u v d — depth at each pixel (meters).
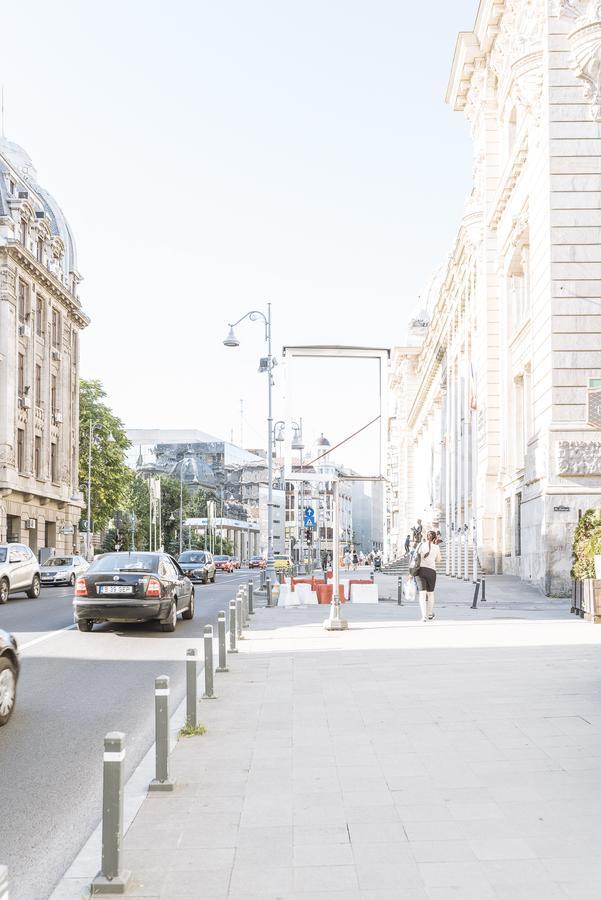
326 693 10.67
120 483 72.75
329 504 97.44
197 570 45.69
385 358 15.45
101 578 17.69
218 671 12.48
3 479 50.84
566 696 10.16
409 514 89.75
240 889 4.80
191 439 176.00
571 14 29.22
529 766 7.15
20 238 54.38
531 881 4.80
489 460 41.53
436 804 6.20
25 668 13.10
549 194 28.97
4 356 51.62
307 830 5.71
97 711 9.97
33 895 4.97
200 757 7.66
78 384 66.19
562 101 29.11
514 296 39.66
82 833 6.00
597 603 19.61
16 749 8.27
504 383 40.44
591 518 21.12
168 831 5.74
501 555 41.09
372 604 27.17
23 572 29.62
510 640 16.08
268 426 39.28
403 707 9.71
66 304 63.16
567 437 28.27
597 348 28.45
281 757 7.62
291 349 15.68
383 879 4.88
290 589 26.94
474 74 44.03
